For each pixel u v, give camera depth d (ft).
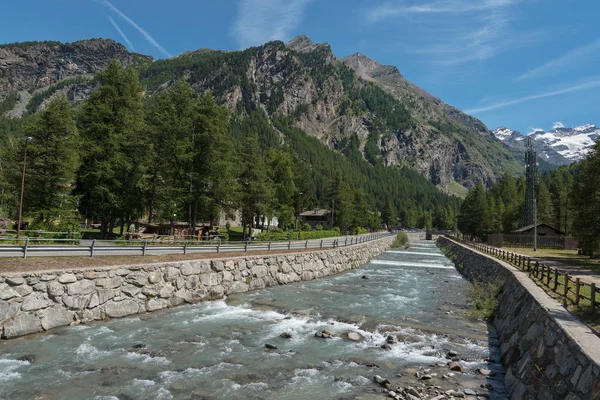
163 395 32.27
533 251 159.84
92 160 123.95
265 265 90.12
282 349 45.16
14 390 32.12
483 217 296.51
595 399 21.54
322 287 90.27
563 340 30.07
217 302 69.51
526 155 270.46
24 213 107.14
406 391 34.24
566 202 240.94
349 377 37.50
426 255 215.51
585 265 95.35
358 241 173.58
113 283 55.83
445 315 64.54
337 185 331.98
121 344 44.32
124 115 127.13
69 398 31.09
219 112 142.51
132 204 127.34
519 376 34.68
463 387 35.91
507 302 59.98
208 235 144.36
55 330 47.67
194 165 135.44
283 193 255.09
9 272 45.32
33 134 106.22
